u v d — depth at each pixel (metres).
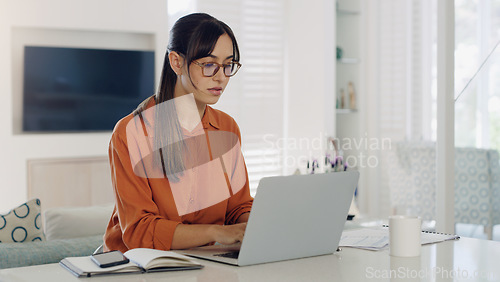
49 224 2.21
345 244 1.51
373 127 5.58
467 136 2.91
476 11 2.86
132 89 5.66
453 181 2.83
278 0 5.83
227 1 5.62
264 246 1.28
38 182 5.14
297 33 5.72
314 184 1.32
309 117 5.58
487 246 1.47
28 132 5.38
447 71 2.80
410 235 1.35
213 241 1.41
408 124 5.41
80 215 2.24
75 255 1.91
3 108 5.04
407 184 4.69
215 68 1.53
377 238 1.57
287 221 1.30
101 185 5.36
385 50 5.55
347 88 5.69
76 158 5.29
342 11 5.53
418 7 5.34
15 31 5.33
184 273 1.20
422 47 5.33
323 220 1.36
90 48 5.51
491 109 2.94
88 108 5.54
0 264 1.81
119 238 1.54
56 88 5.43
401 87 5.46
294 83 5.77
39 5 5.09
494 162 2.95
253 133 5.77
